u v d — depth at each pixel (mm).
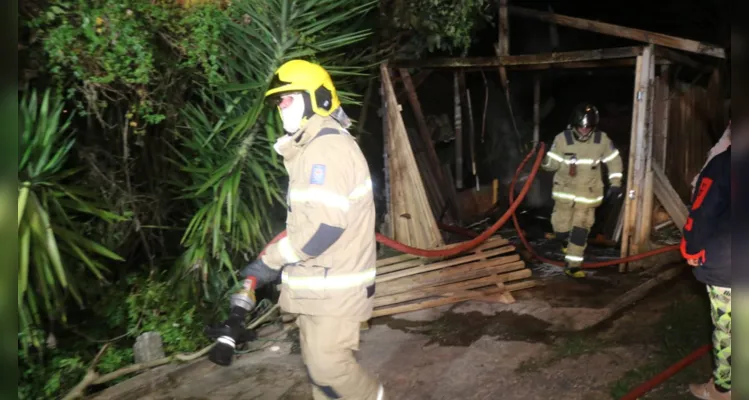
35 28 3625
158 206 4926
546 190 7547
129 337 4516
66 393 3971
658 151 6168
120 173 4672
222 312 4820
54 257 3473
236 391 3783
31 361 3930
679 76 7469
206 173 4469
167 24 4039
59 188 3699
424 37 6141
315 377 2754
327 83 2730
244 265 5020
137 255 5051
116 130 4621
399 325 4598
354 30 5320
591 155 5391
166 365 4195
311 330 2723
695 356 3725
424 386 3701
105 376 4012
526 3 9086
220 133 4566
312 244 2539
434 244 5223
